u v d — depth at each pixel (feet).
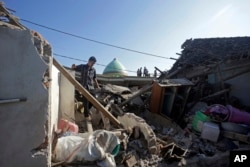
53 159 11.08
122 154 13.70
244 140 19.75
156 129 21.91
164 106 24.90
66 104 18.65
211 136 20.35
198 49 42.47
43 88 9.02
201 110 25.12
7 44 8.48
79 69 20.88
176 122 25.00
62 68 14.75
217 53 37.06
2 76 8.44
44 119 9.05
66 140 11.91
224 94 30.81
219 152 18.33
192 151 17.07
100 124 19.75
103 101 22.21
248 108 30.42
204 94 32.30
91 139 11.78
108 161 11.51
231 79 33.76
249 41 36.88
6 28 8.45
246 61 32.89
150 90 25.35
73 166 11.00
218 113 22.09
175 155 15.70
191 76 35.63
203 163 16.22
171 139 18.94
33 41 8.83
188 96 27.30
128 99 24.66
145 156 14.87
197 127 22.08
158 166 14.38
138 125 16.60
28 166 8.95
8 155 8.65
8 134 8.61
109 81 41.45
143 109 25.36
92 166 11.15
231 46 37.60
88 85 20.36
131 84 43.98
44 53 10.16
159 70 37.52
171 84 23.88
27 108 8.83
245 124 21.81
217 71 33.53
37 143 9.02
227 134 20.70
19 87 8.69
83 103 19.49
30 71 8.82
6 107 8.52
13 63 8.59
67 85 18.67
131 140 16.21
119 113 21.25
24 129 8.84
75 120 19.70
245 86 32.94
